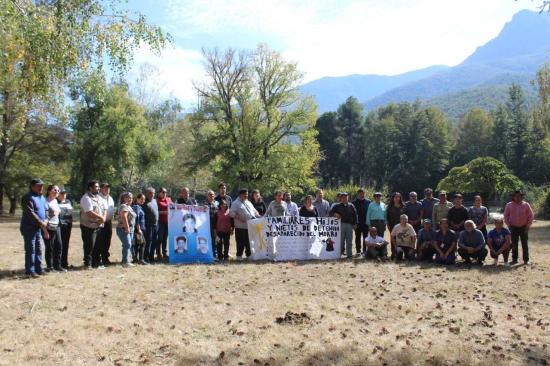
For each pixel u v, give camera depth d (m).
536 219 34.88
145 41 13.39
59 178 47.81
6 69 13.27
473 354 6.38
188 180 48.84
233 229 15.08
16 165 45.69
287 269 12.33
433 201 15.20
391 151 79.88
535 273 12.11
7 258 13.86
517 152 71.44
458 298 9.41
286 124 38.44
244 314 8.05
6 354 6.07
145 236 13.26
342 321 7.72
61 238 12.06
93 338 6.70
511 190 34.19
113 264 12.80
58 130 44.41
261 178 37.84
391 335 7.11
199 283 10.39
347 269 12.35
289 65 38.81
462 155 81.06
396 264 13.27
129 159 42.50
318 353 6.32
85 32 12.97
